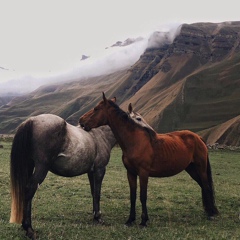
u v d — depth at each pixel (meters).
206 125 169.00
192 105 186.88
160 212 13.41
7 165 24.78
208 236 10.05
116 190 17.20
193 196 16.64
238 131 130.25
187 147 12.27
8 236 9.29
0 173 20.72
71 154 10.11
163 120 179.50
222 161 35.12
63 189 16.95
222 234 10.22
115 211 13.27
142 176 11.17
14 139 9.38
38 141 9.38
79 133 10.73
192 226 11.41
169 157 11.51
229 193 17.89
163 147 11.51
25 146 9.34
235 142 126.56
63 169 10.23
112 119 11.48
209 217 12.49
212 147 50.44
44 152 9.41
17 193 9.16
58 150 9.77
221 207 14.52
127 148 11.34
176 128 172.50
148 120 186.75
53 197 15.12
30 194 9.21
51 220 11.62
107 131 12.10
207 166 12.98
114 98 12.12
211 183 12.91
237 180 23.75
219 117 174.25
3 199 14.30
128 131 11.38
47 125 9.55
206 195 12.73
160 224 11.53
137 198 15.80
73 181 19.56
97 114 11.48
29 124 9.48
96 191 11.71
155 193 16.98
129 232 10.24
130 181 11.55
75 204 13.98
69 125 10.73
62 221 11.47
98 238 9.55
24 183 9.26
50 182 18.73
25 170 9.31
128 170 11.54
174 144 11.84
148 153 11.19
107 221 11.84
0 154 32.28
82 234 9.83
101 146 11.65
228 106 181.38
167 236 9.88
